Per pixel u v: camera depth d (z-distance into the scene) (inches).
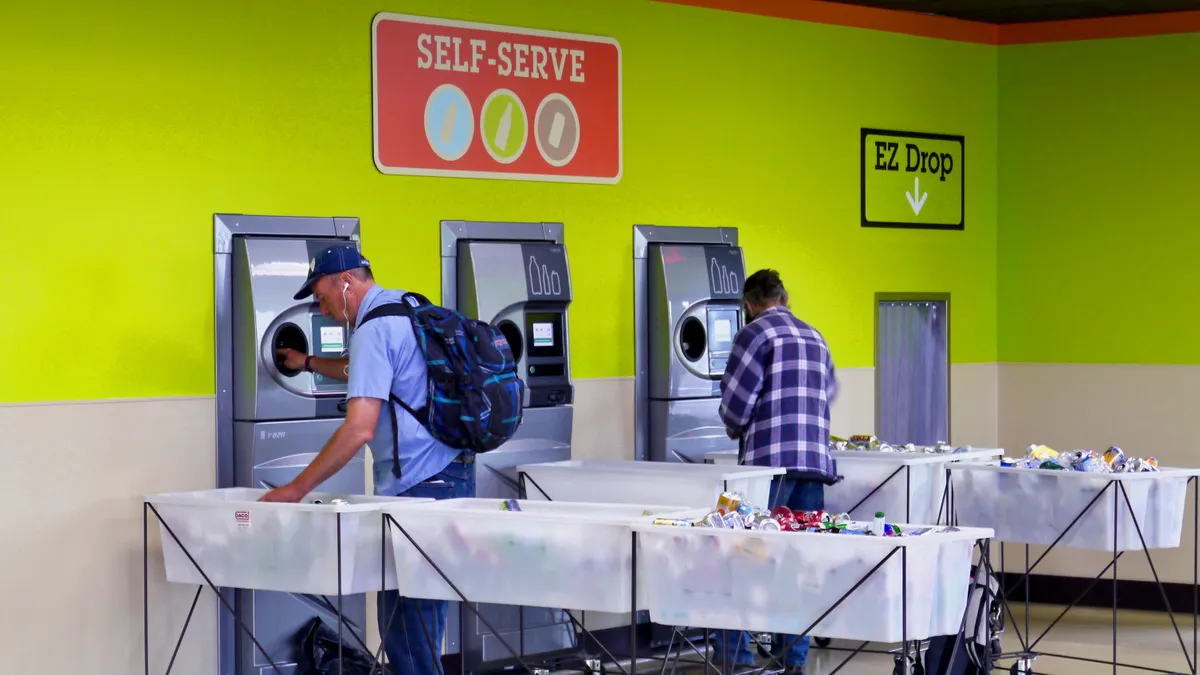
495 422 184.1
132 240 204.2
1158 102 305.1
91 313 200.4
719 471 209.9
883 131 299.7
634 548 164.7
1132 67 306.7
